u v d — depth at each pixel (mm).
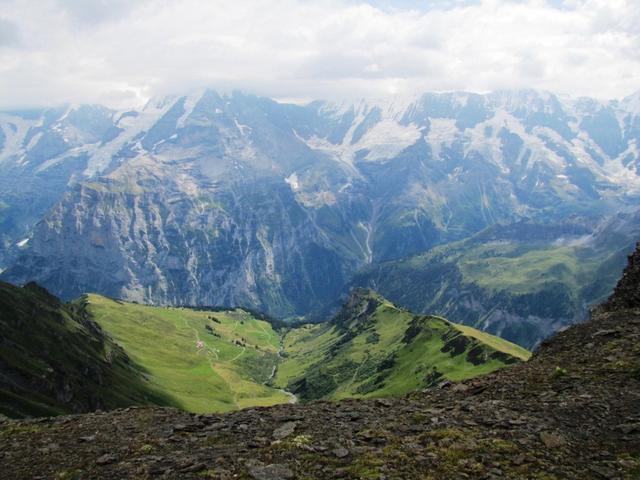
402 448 24844
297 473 23078
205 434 29641
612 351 35719
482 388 34250
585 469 22094
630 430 25016
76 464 26922
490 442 24812
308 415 31594
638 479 21062
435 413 29688
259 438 27906
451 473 22172
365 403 33875
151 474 24172
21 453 29469
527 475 21750
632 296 46656
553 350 40031
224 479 22891
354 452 24844
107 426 33469
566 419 27016
